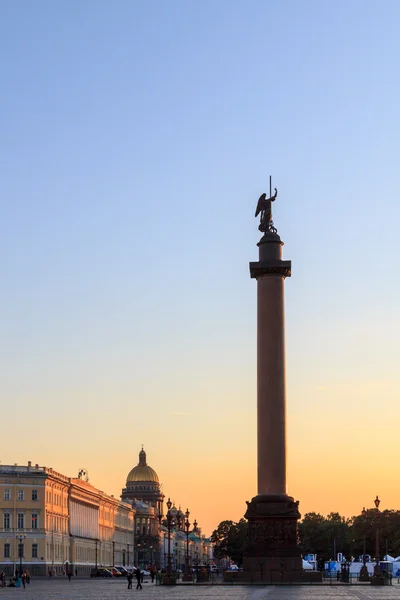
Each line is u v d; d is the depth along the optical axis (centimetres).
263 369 12600
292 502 12256
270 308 12744
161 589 11669
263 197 13338
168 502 14188
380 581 12962
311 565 18062
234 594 9644
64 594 10606
